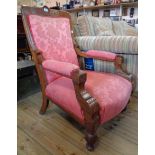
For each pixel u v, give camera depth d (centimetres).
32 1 318
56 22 135
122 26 258
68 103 102
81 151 102
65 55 133
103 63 148
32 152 102
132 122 131
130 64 136
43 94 133
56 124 130
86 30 178
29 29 117
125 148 105
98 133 119
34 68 180
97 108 88
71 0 363
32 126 128
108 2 321
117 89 102
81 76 85
